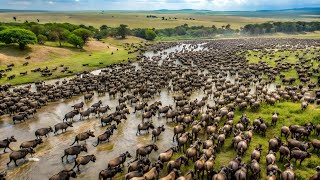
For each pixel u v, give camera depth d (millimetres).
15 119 34188
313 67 60312
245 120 29953
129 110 38812
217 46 113875
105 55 88562
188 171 20984
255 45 110750
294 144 24219
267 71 57344
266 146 25875
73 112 34781
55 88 46344
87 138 28578
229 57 77312
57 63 73375
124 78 52906
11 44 83250
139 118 35812
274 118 29719
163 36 166125
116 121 33125
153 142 28844
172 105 40781
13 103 38812
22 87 50469
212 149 23469
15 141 27859
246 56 81312
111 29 146500
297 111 32656
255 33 183000
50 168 24266
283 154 23031
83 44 98938
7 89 49281
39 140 27609
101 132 31562
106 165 24750
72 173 21969
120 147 27938
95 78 53906
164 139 29531
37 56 78625
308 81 49688
